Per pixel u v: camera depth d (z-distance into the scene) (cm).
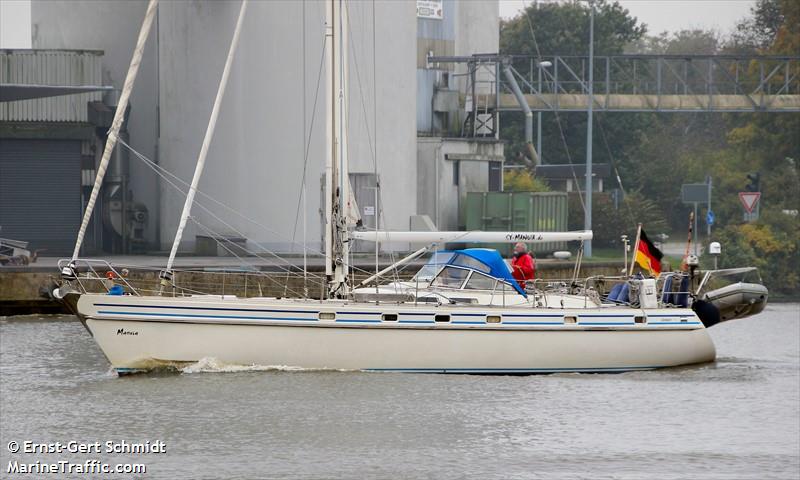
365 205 18588
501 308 9325
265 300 9062
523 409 8169
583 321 9569
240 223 19075
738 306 10681
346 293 9375
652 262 10394
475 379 9138
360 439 7269
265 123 19038
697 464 6875
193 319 8875
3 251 16462
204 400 8169
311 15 18988
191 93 19662
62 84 19675
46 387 8681
